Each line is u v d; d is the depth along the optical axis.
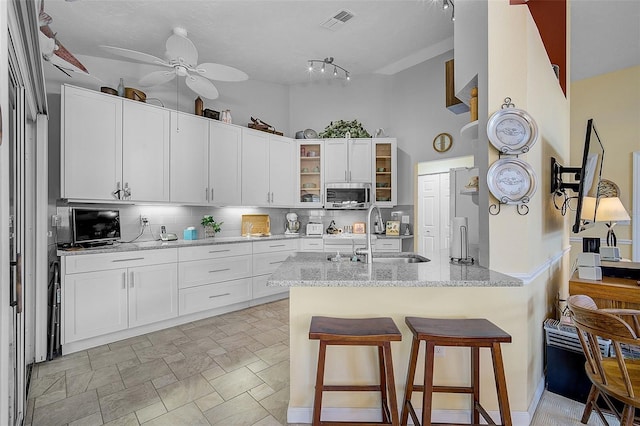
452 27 3.80
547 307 2.34
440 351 1.87
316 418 1.54
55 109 3.17
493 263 1.92
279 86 5.23
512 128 1.84
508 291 1.85
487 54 1.90
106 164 3.13
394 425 1.51
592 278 2.21
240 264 3.98
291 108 5.31
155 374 2.38
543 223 2.20
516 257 1.88
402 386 1.86
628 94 4.13
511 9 1.89
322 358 1.53
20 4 1.42
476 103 2.13
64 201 3.16
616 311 1.68
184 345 2.91
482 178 1.97
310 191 5.05
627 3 3.04
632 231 4.07
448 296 1.86
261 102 5.02
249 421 1.86
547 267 2.28
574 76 4.38
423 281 1.67
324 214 5.25
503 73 1.88
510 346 1.85
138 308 3.09
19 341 1.85
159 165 3.52
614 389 1.46
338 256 2.37
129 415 1.91
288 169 4.89
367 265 2.11
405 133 4.91
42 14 1.85
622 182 4.15
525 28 1.87
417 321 1.71
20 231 2.05
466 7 2.19
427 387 1.49
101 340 2.91
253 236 4.55
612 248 2.63
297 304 1.88
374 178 4.84
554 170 2.42
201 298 3.60
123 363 2.55
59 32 3.24
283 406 2.01
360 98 5.17
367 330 1.58
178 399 2.07
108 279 2.91
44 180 2.64
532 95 1.96
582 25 3.36
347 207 4.67
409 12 3.47
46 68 3.14
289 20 3.49
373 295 1.87
